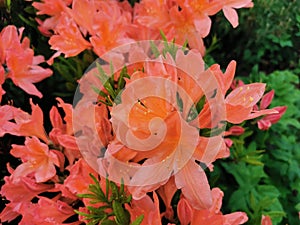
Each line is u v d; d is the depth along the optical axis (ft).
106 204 0.60
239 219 0.65
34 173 0.71
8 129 0.72
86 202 0.61
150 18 0.84
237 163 1.01
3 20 0.95
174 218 0.65
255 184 1.01
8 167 0.75
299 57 1.29
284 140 1.11
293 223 1.10
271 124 1.03
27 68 0.83
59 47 0.81
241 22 1.19
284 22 1.21
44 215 0.66
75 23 0.83
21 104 0.93
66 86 0.94
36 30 0.98
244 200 0.99
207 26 0.80
